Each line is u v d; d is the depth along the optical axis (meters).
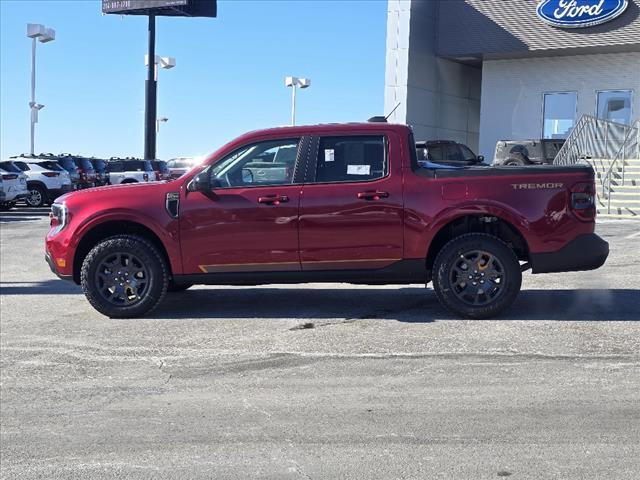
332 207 7.33
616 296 8.45
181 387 5.47
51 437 4.60
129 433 4.62
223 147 7.57
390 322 7.32
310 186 7.41
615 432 4.42
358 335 6.81
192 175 7.56
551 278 9.80
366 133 7.44
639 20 24.70
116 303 7.68
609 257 11.55
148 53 40.75
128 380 5.67
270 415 4.85
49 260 7.93
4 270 12.07
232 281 7.57
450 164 8.12
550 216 7.17
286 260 7.43
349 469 4.02
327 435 4.49
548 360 5.87
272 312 7.95
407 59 27.44
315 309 8.07
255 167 7.54
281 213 7.38
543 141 23.66
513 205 7.16
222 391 5.36
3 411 5.07
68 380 5.71
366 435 4.48
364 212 7.30
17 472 4.11
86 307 8.62
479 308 7.23
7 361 6.25
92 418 4.90
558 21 25.94
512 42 27.08
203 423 4.75
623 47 25.64
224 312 8.00
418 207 7.24
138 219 7.50
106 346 6.66
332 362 5.97
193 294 9.18
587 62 27.47
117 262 7.67
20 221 21.70
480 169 7.30
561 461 4.04
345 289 9.45
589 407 4.83
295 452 4.26
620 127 24.98
